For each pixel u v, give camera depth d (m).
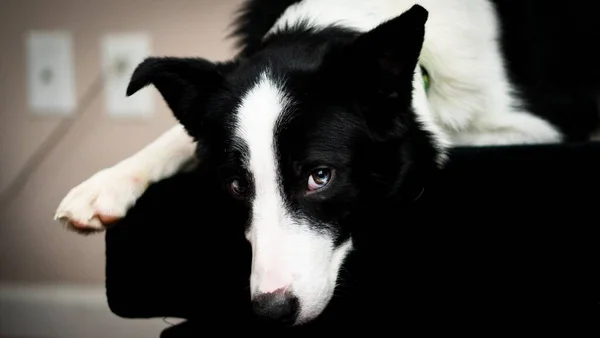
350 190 0.78
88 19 1.23
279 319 0.73
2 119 1.26
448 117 0.96
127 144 1.24
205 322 0.83
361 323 0.80
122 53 1.23
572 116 1.05
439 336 0.80
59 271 1.27
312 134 0.77
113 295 0.82
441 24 0.94
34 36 1.24
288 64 0.81
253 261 0.75
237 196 0.80
